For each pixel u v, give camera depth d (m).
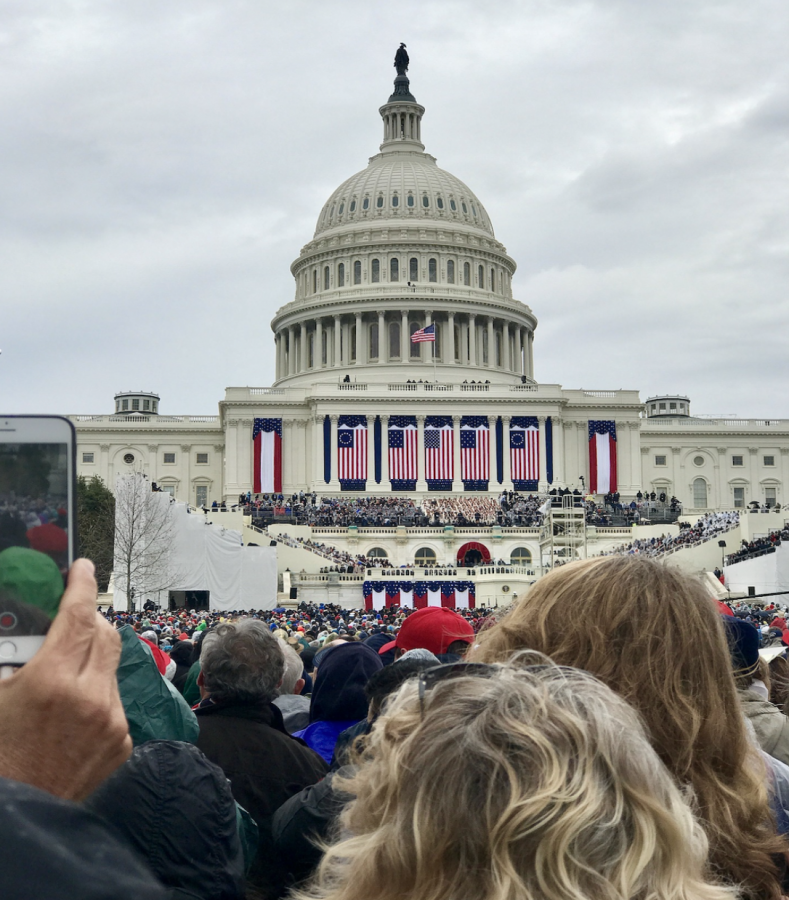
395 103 185.50
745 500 161.12
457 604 96.38
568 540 98.00
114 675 3.41
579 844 3.65
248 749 9.44
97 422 155.00
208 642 10.10
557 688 4.06
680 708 5.48
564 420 143.75
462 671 4.25
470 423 139.25
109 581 104.31
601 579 5.95
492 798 3.72
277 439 140.75
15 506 3.51
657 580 5.86
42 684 3.21
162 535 85.06
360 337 163.88
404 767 3.89
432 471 138.12
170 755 5.95
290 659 14.91
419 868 3.74
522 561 118.12
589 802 3.68
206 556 86.31
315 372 164.25
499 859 3.65
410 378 158.38
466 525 122.19
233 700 9.82
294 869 8.29
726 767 5.55
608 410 144.25
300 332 170.38
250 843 7.91
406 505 130.62
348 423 138.75
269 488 139.50
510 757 3.77
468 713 3.91
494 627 6.20
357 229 170.62
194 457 156.00
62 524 3.51
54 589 3.36
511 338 173.62
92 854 2.61
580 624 5.76
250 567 86.50
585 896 3.61
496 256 174.12
